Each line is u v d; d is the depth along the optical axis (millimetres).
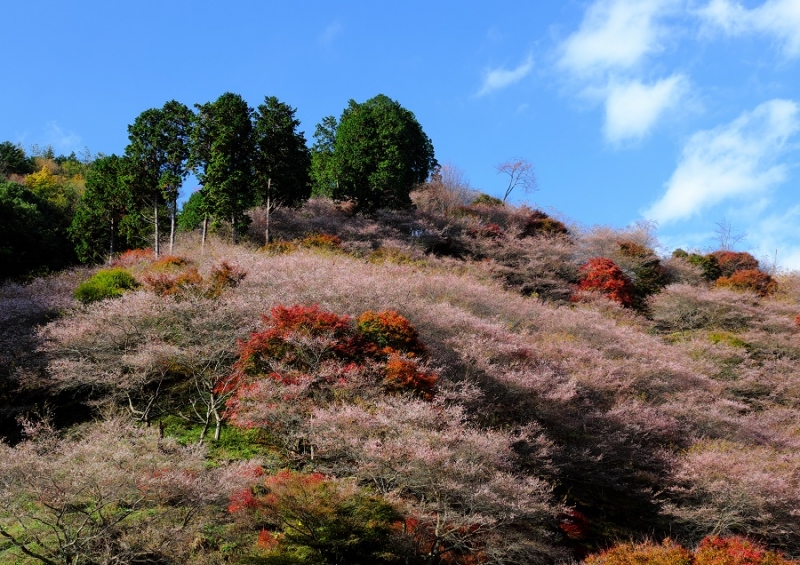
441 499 16094
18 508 14117
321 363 20656
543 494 17359
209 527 15797
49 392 23406
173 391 24031
